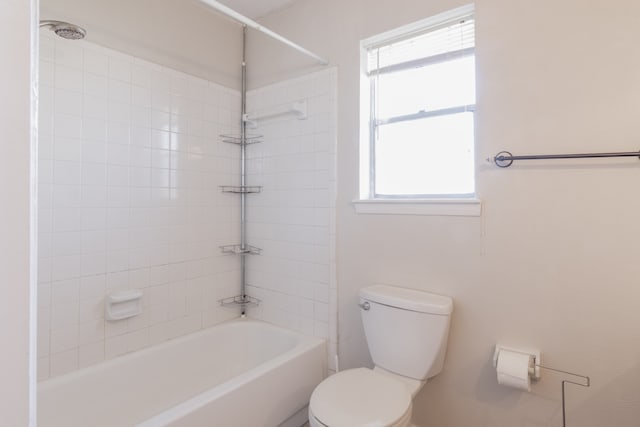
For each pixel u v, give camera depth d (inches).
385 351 64.9
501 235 59.7
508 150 58.8
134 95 75.0
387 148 77.2
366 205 75.2
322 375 79.7
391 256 72.2
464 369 63.4
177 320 83.0
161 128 80.0
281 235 90.7
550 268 55.7
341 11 80.0
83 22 67.0
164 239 80.6
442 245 65.8
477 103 61.6
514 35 58.3
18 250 12.2
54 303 63.3
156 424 49.0
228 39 95.6
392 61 76.2
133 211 74.8
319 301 83.3
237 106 97.7
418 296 64.8
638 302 49.9
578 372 53.7
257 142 96.0
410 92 74.1
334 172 80.5
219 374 86.7
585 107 52.9
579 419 53.7
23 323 12.4
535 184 56.8
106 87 70.4
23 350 12.4
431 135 71.2
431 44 71.2
